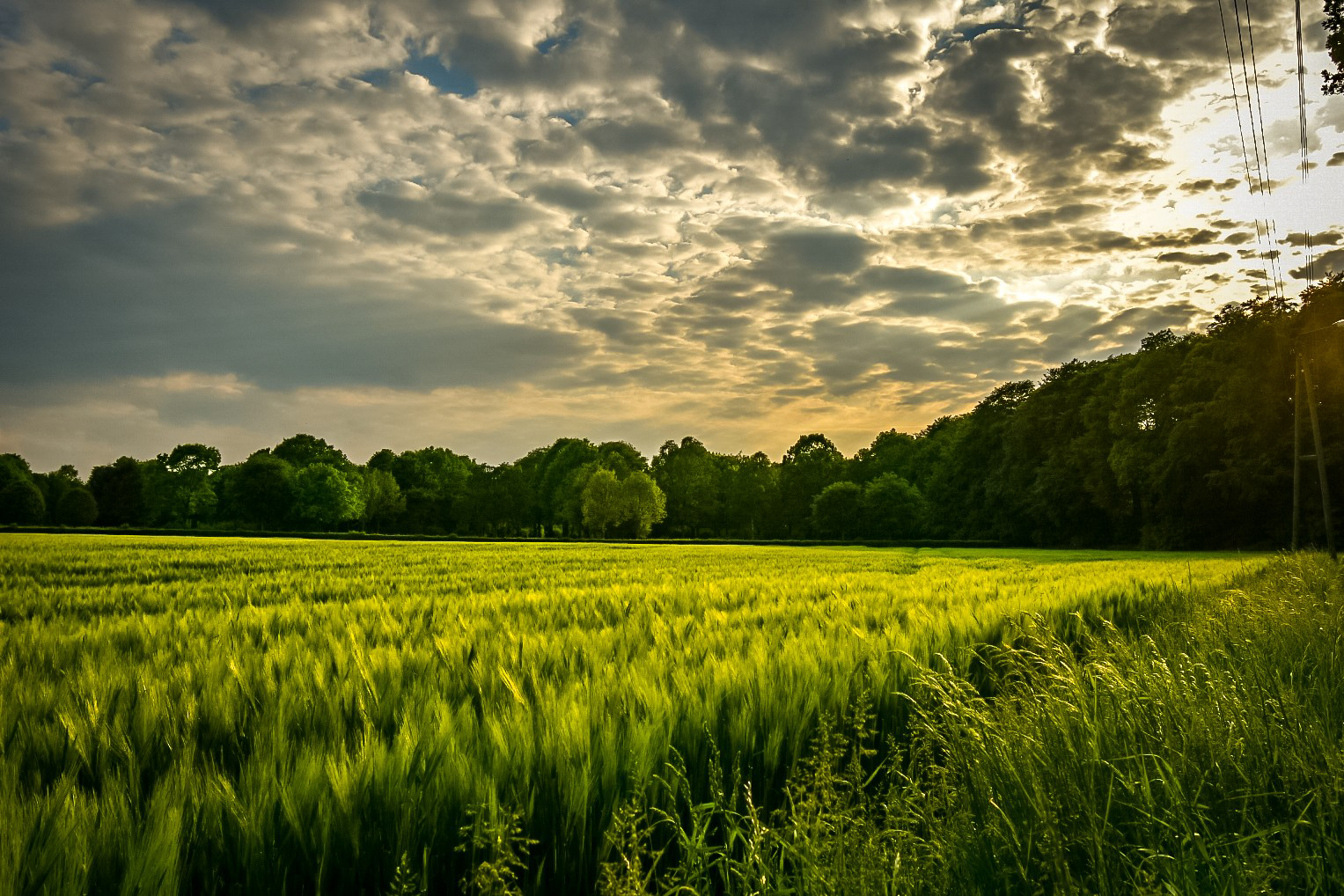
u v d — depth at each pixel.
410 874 2.04
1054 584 12.84
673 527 108.62
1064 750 2.88
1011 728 3.03
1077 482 62.12
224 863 2.23
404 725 2.97
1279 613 6.43
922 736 3.34
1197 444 49.84
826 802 2.46
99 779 2.78
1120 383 58.00
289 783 2.48
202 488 98.31
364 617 7.97
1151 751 2.96
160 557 26.06
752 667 4.43
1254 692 3.54
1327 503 28.53
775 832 2.36
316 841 2.28
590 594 11.32
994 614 7.42
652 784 2.73
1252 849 2.46
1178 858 2.30
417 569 20.81
